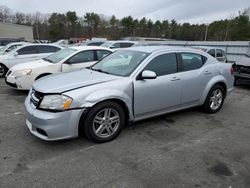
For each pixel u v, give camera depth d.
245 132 4.20
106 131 3.64
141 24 91.06
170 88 4.21
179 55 4.47
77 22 82.88
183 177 2.80
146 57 4.05
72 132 3.31
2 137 3.72
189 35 79.94
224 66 5.25
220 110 5.47
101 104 3.45
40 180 2.68
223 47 18.36
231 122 4.68
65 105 3.20
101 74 3.97
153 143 3.66
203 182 2.72
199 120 4.73
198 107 5.38
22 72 6.35
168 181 2.72
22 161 3.05
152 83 3.95
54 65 6.59
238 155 3.36
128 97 3.71
